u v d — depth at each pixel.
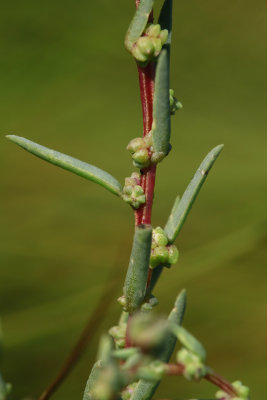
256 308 0.39
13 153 0.46
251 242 0.41
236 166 0.49
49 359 0.36
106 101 0.52
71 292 0.38
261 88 0.54
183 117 0.53
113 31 0.53
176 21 0.57
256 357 0.38
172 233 0.18
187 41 0.57
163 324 0.16
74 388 0.36
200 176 0.18
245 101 0.54
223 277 0.41
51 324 0.37
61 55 0.52
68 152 0.49
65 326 0.37
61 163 0.18
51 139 0.49
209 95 0.54
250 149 0.51
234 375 0.38
